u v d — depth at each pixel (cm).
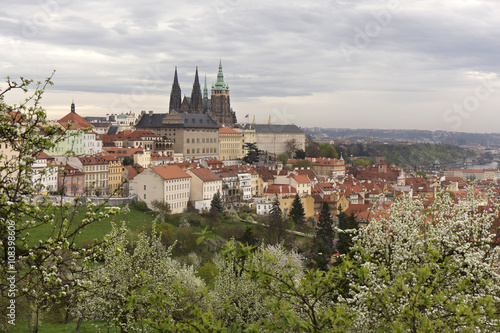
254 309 6556
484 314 3584
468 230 4516
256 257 3259
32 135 3844
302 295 3306
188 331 3197
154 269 6438
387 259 4469
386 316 3556
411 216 4784
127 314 5797
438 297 3148
